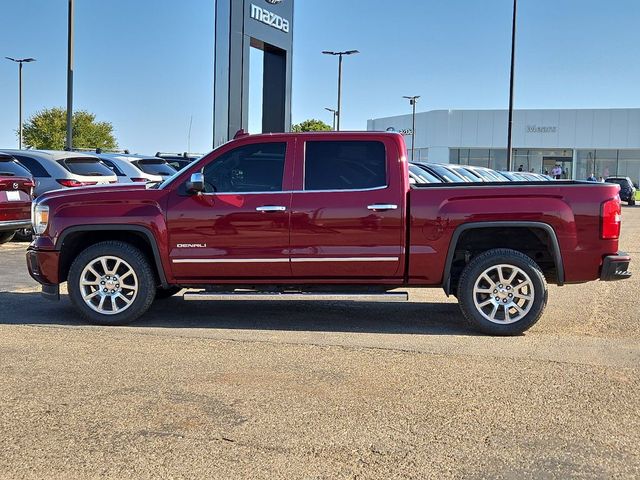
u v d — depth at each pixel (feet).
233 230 21.99
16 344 20.01
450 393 15.87
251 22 71.41
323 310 25.89
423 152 200.13
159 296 27.22
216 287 22.95
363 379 16.87
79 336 21.12
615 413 14.66
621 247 51.03
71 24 77.87
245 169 22.40
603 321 24.23
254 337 21.21
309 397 15.52
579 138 183.62
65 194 22.94
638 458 12.44
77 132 241.96
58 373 17.15
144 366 17.84
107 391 15.80
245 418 14.20
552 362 18.53
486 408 14.90
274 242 21.93
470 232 22.44
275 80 79.46
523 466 12.07
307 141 22.25
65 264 23.58
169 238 22.24
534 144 187.01
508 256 21.43
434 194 21.52
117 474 11.63
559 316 25.13
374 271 21.88
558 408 14.94
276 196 21.93
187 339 20.86
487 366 18.10
